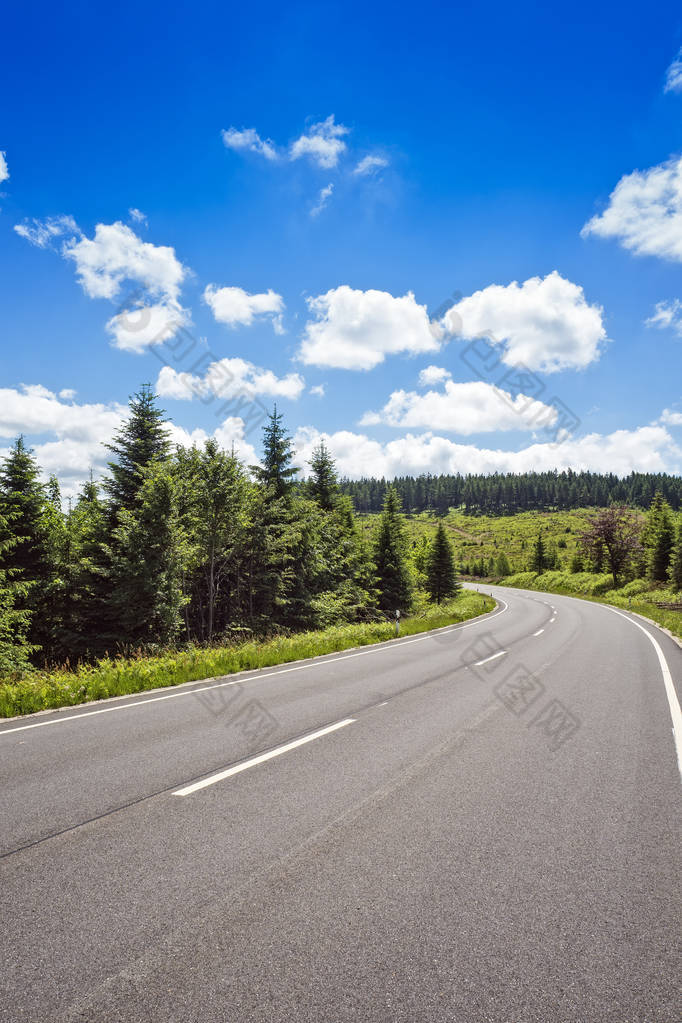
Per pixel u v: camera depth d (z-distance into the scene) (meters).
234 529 24.25
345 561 33.38
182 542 21.52
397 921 2.96
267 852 3.76
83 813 4.43
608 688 9.90
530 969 2.59
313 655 15.12
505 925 2.93
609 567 69.50
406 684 10.41
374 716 7.78
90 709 8.48
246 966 2.61
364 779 5.20
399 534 40.16
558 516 197.00
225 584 27.27
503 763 5.68
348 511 38.66
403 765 5.61
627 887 3.32
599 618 28.55
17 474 22.45
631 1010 2.34
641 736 6.71
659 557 60.12
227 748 6.24
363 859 3.66
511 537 164.62
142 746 6.34
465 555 143.38
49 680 10.59
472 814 4.39
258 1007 2.35
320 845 3.86
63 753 6.07
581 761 5.74
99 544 21.58
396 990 2.45
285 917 3.00
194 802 4.65
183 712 8.15
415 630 22.31
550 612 33.88
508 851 3.77
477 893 3.24
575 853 3.75
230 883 3.36
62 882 3.38
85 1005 2.38
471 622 27.20
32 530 22.62
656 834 4.05
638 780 5.18
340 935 2.84
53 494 25.14
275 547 25.92
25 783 5.11
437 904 3.12
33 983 2.52
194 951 2.72
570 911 3.06
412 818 4.32
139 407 24.03
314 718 7.68
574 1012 2.32
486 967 2.60
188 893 3.25
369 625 23.36
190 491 22.39
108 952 2.72
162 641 20.81
